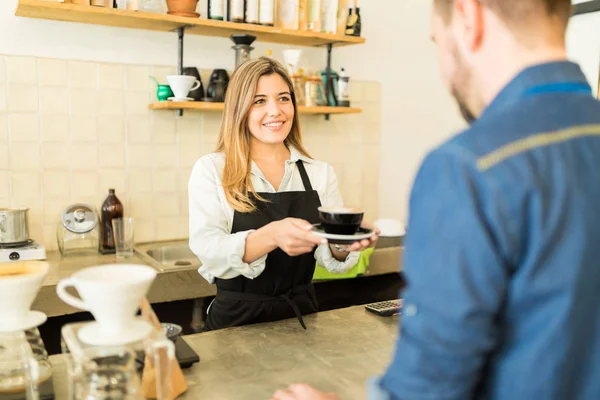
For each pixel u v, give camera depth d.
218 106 2.60
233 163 1.81
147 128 2.72
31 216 2.54
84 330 0.85
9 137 2.46
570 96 0.69
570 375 0.65
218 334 1.39
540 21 0.69
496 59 0.71
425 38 3.43
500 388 0.67
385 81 3.33
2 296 0.92
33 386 0.97
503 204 0.62
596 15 2.73
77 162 2.60
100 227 2.62
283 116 1.85
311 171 2.00
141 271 0.87
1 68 2.41
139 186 2.74
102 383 0.86
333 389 1.09
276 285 1.76
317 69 3.08
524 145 0.64
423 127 3.51
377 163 3.38
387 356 1.25
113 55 2.62
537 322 0.64
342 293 2.84
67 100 2.54
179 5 2.47
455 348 0.62
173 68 2.74
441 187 0.65
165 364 0.91
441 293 0.63
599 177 0.65
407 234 0.70
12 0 2.39
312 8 2.76
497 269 0.62
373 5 3.22
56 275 2.17
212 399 1.04
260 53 2.93
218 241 1.66
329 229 1.26
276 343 1.33
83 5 2.24
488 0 0.70
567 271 0.63
